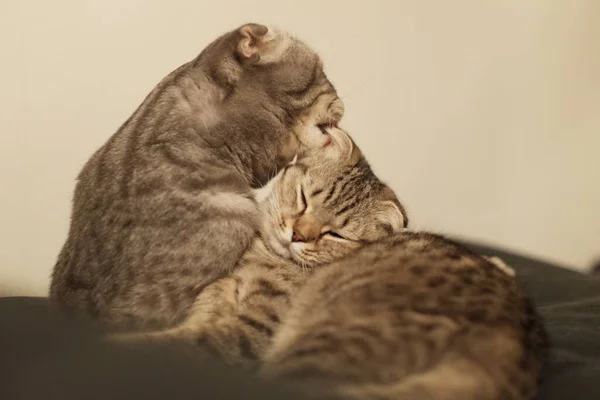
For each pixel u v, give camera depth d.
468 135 1.40
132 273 1.07
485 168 1.42
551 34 1.41
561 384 1.00
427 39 1.34
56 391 0.89
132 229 1.08
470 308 0.98
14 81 1.17
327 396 0.90
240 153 1.15
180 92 1.14
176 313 1.07
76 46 1.19
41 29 1.17
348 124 1.32
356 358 0.93
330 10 1.27
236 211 1.12
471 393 0.92
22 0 1.16
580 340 1.08
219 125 1.14
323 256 1.14
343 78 1.30
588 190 1.49
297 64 1.19
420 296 0.99
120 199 1.09
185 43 1.22
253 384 0.90
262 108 1.16
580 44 1.43
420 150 1.37
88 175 1.13
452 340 0.94
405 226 1.18
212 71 1.16
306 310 1.03
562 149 1.46
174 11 1.21
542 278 1.28
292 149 1.19
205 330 1.04
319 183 1.17
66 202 1.20
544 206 1.47
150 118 1.13
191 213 1.10
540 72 1.42
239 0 1.23
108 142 1.15
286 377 0.91
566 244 1.50
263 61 1.17
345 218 1.16
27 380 0.90
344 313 0.97
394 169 1.36
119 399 0.88
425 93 1.35
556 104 1.44
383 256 1.08
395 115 1.34
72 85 1.19
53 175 1.20
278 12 1.25
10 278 1.20
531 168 1.45
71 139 1.20
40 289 1.21
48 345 0.93
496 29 1.38
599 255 1.52
